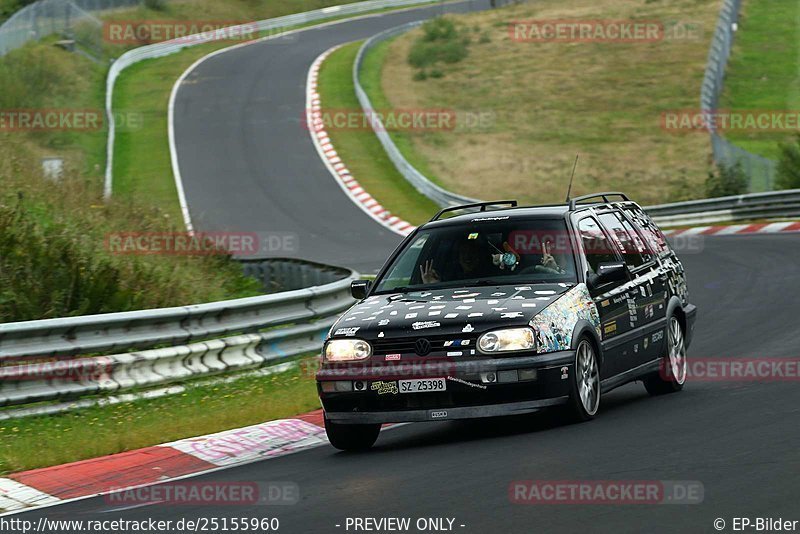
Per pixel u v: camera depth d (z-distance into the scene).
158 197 95.25
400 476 18.86
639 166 113.81
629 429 21.39
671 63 156.12
